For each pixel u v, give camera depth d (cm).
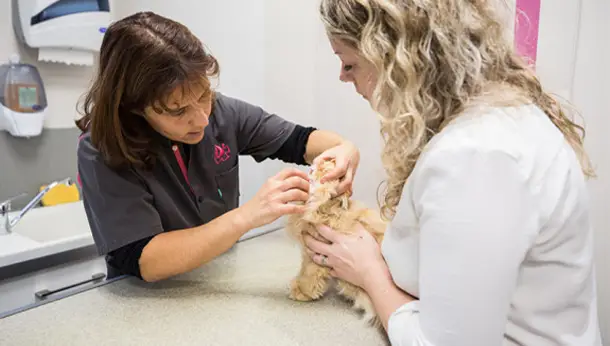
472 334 53
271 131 127
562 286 60
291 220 95
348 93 155
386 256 75
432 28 56
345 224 88
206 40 191
